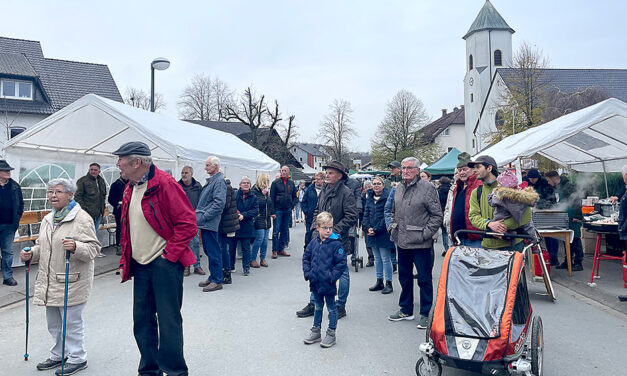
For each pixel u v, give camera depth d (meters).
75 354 4.15
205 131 13.09
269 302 6.53
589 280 7.36
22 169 9.32
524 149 8.02
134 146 3.58
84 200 9.16
